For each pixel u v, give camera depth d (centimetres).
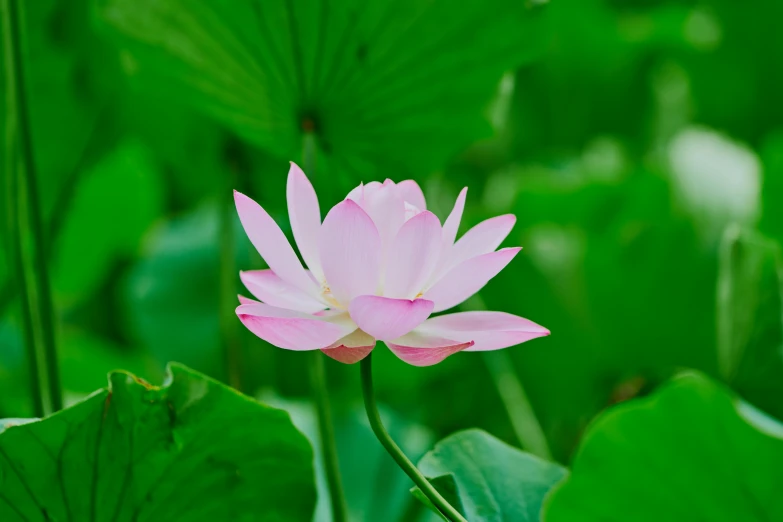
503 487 238
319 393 247
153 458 233
